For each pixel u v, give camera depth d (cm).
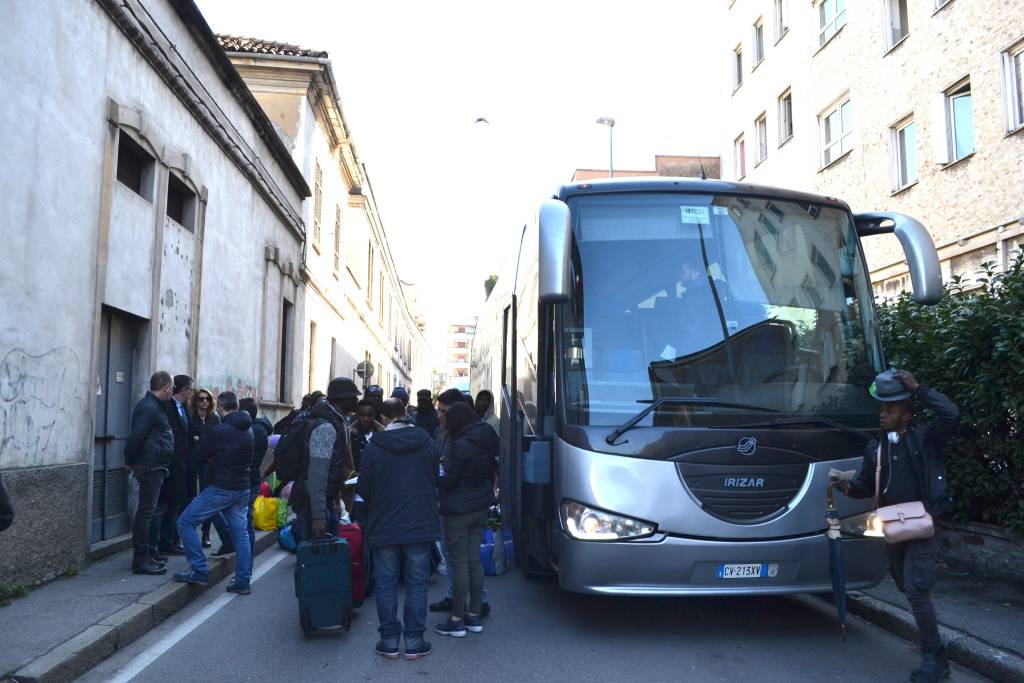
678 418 617
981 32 1484
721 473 605
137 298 994
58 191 789
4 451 701
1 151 692
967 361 770
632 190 696
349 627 662
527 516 769
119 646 611
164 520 920
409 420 630
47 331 771
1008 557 755
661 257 673
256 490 1009
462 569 654
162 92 1066
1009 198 1413
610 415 623
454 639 644
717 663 580
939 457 523
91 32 855
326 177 2472
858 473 550
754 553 597
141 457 810
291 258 1978
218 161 1334
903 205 1717
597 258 672
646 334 649
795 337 662
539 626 682
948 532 837
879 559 631
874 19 1830
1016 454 734
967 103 1546
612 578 598
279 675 555
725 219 692
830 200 728
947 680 538
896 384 524
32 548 735
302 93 2119
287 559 1007
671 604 759
